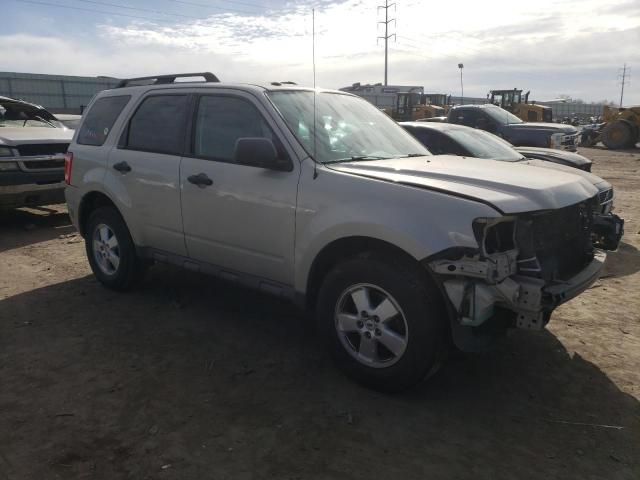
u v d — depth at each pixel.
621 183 14.32
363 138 4.31
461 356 4.04
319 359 4.02
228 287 5.58
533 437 3.09
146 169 4.73
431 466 2.84
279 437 3.07
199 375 3.77
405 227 3.15
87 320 4.71
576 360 4.02
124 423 3.20
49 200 8.20
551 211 3.27
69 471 2.79
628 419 3.27
